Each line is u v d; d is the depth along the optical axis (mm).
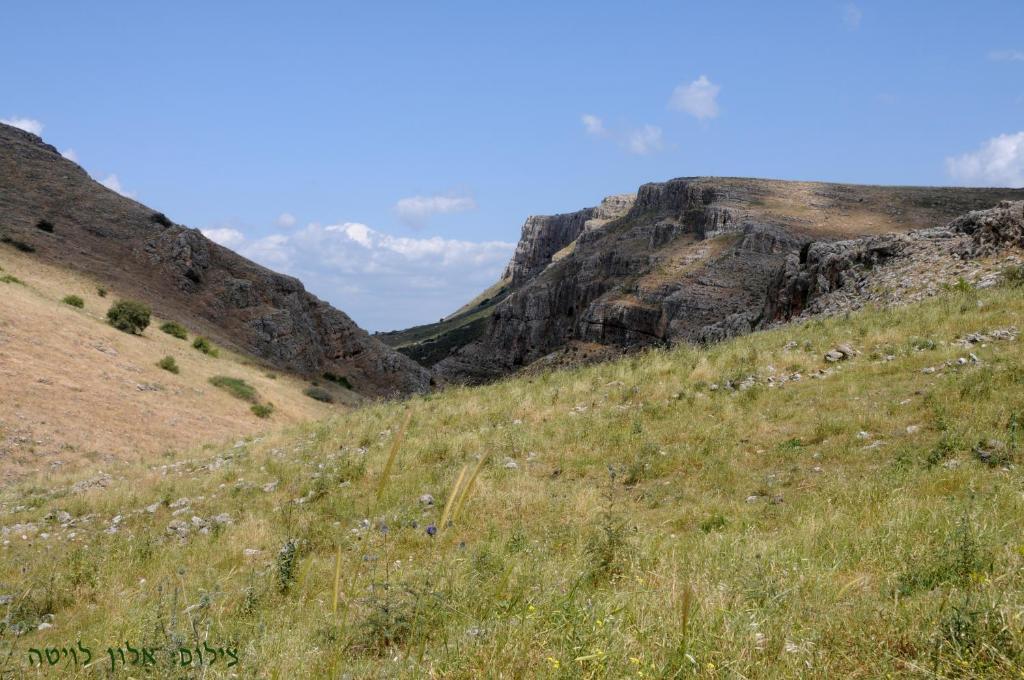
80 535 12578
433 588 6191
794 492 10289
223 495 14305
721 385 16516
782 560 6559
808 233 111000
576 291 168125
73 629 7367
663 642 4211
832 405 13750
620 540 7793
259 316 85312
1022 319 16359
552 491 11781
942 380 13500
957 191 133500
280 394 60781
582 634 4254
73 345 43875
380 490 2564
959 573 5598
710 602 5141
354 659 5199
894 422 12148
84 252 77875
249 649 5023
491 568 7113
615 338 104312
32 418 33031
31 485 22094
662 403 16047
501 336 189125
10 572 10172
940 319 17875
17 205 80375
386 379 97812
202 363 57281
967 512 7160
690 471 12047
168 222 92625
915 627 4273
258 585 8305
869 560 6543
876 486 9484
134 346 50844
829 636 4363
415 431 17250
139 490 15812
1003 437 10406
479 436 15945
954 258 23266
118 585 9273
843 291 27312
